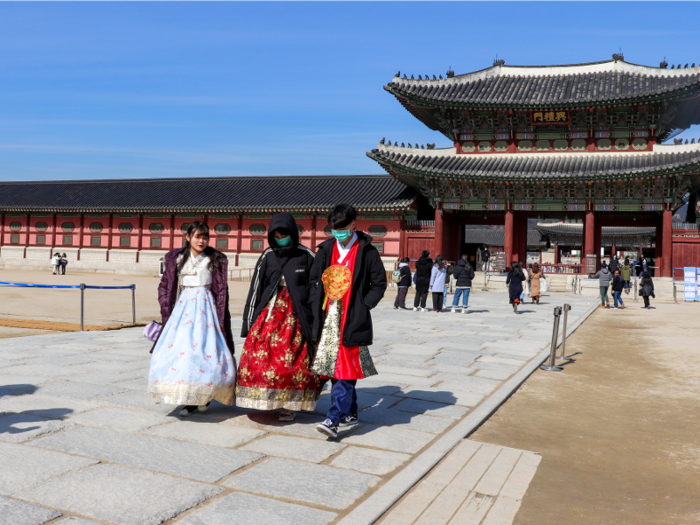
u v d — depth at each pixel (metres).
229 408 6.48
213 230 47.38
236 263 46.38
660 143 39.72
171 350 5.79
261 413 6.33
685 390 8.87
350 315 5.52
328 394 7.43
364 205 41.41
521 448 5.83
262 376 5.72
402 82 39.31
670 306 27.50
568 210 37.44
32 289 28.02
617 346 13.57
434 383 8.38
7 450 4.84
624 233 60.19
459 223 42.25
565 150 38.56
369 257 5.64
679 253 36.06
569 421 6.96
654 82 36.72
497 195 38.38
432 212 45.88
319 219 43.97
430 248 41.38
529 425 6.70
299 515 3.84
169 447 5.07
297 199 44.59
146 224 49.41
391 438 5.65
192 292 6.01
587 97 36.09
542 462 5.43
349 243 5.73
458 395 7.68
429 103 38.53
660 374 10.17
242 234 46.59
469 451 5.48
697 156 34.44
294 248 5.93
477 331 14.91
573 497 4.62
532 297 26.31
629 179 35.19
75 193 53.22
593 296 32.94
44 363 8.75
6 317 16.22
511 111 38.12
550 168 36.31
